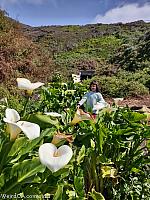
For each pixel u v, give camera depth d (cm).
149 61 3300
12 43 1430
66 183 313
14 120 254
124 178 436
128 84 2119
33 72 1451
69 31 6159
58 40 5506
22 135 276
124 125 439
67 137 262
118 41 5306
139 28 6066
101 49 4981
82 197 307
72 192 315
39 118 287
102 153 426
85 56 4562
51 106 780
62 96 874
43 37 5681
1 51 1372
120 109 512
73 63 3762
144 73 2638
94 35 5806
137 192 415
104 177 423
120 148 470
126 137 435
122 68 3331
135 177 435
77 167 352
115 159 448
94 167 416
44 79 1492
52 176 276
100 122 428
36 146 284
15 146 261
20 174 253
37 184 265
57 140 262
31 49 1504
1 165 253
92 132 426
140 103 1827
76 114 315
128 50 3809
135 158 462
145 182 439
